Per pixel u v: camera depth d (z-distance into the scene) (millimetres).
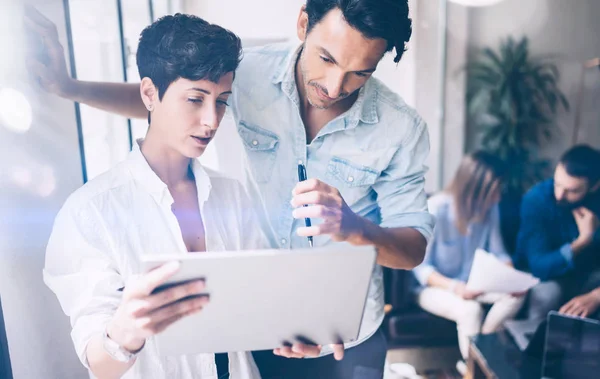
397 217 1181
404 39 979
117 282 860
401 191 1196
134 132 1341
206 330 754
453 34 2648
